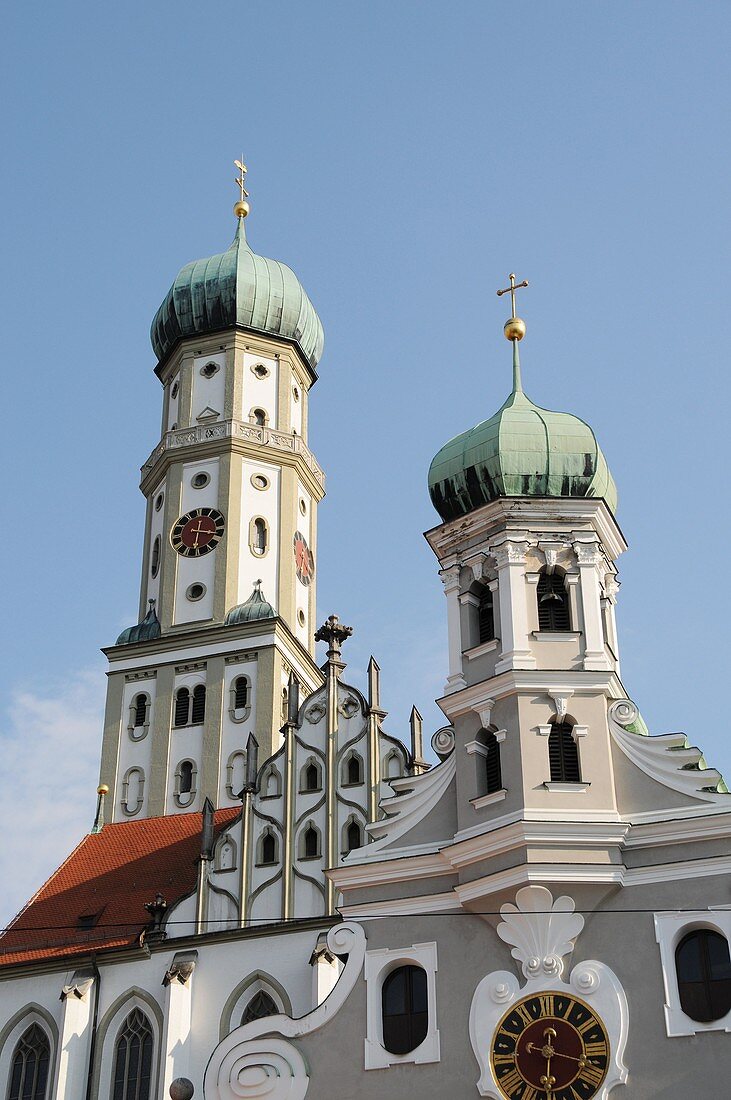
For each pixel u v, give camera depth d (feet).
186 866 219.61
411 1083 137.69
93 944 204.95
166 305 304.71
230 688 257.96
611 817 142.72
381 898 147.74
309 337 308.60
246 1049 144.66
